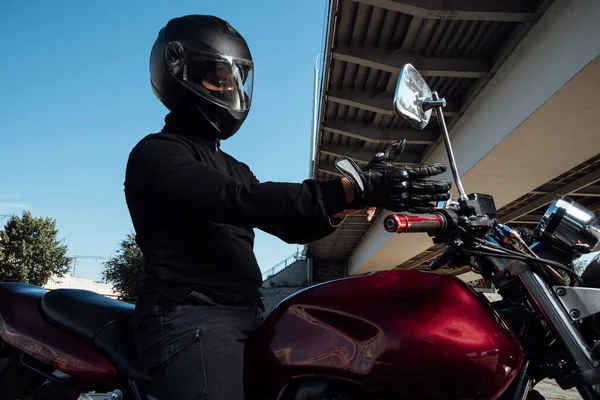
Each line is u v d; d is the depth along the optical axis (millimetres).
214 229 1432
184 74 1540
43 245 28766
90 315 1689
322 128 9742
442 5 5832
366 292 1314
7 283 1973
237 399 1274
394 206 1090
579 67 4879
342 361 1235
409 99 1268
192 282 1374
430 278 1312
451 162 1306
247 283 1464
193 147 1522
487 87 7195
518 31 6148
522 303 1420
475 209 1312
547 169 7609
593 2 4684
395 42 7082
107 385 1622
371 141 9758
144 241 1443
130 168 1398
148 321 1358
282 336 1354
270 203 1167
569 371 1285
